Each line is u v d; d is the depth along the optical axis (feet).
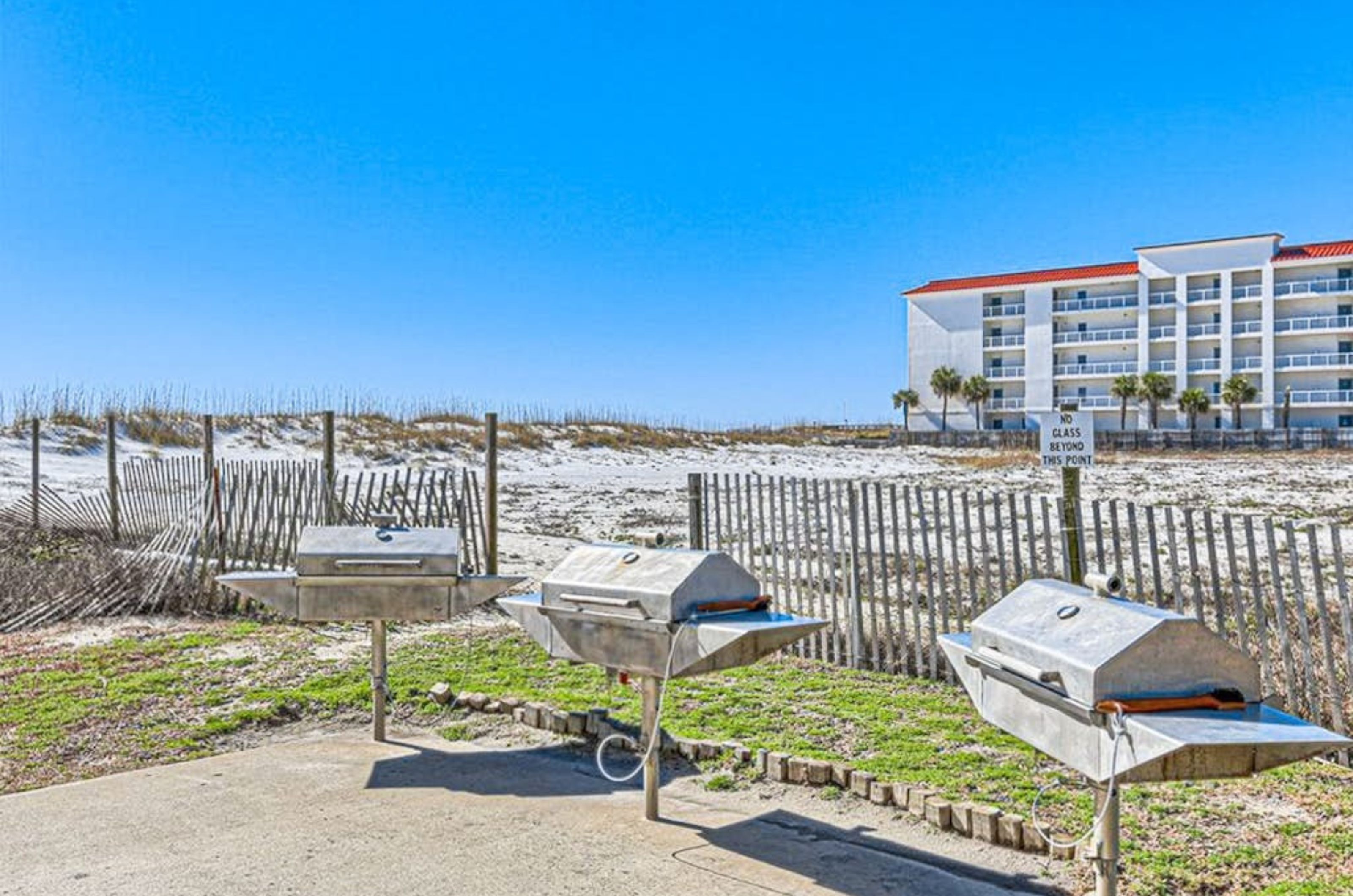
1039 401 205.98
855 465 127.65
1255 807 15.39
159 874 12.95
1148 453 159.84
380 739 19.34
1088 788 15.96
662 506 72.69
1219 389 190.39
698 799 16.01
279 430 104.68
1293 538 19.34
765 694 22.49
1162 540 46.32
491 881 12.76
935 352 217.97
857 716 20.53
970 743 18.69
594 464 110.83
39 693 22.53
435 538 18.78
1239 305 189.57
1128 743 9.31
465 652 27.09
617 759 18.21
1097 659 9.88
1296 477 97.55
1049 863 13.41
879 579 35.81
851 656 25.70
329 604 18.37
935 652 24.09
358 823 14.80
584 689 22.85
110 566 34.78
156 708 21.34
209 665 25.11
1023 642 11.23
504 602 16.75
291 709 21.43
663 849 13.87
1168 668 9.91
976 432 178.60
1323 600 19.06
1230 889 12.56
